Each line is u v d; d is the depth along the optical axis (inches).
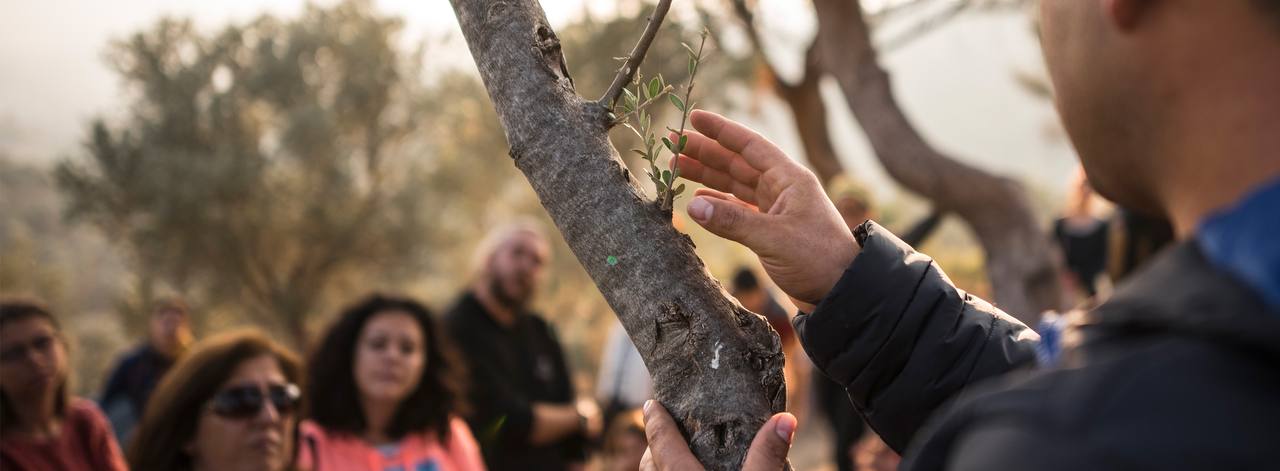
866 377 40.0
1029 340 39.6
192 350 110.1
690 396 36.9
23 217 1453.0
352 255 738.2
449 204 761.6
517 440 159.6
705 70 294.7
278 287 737.0
